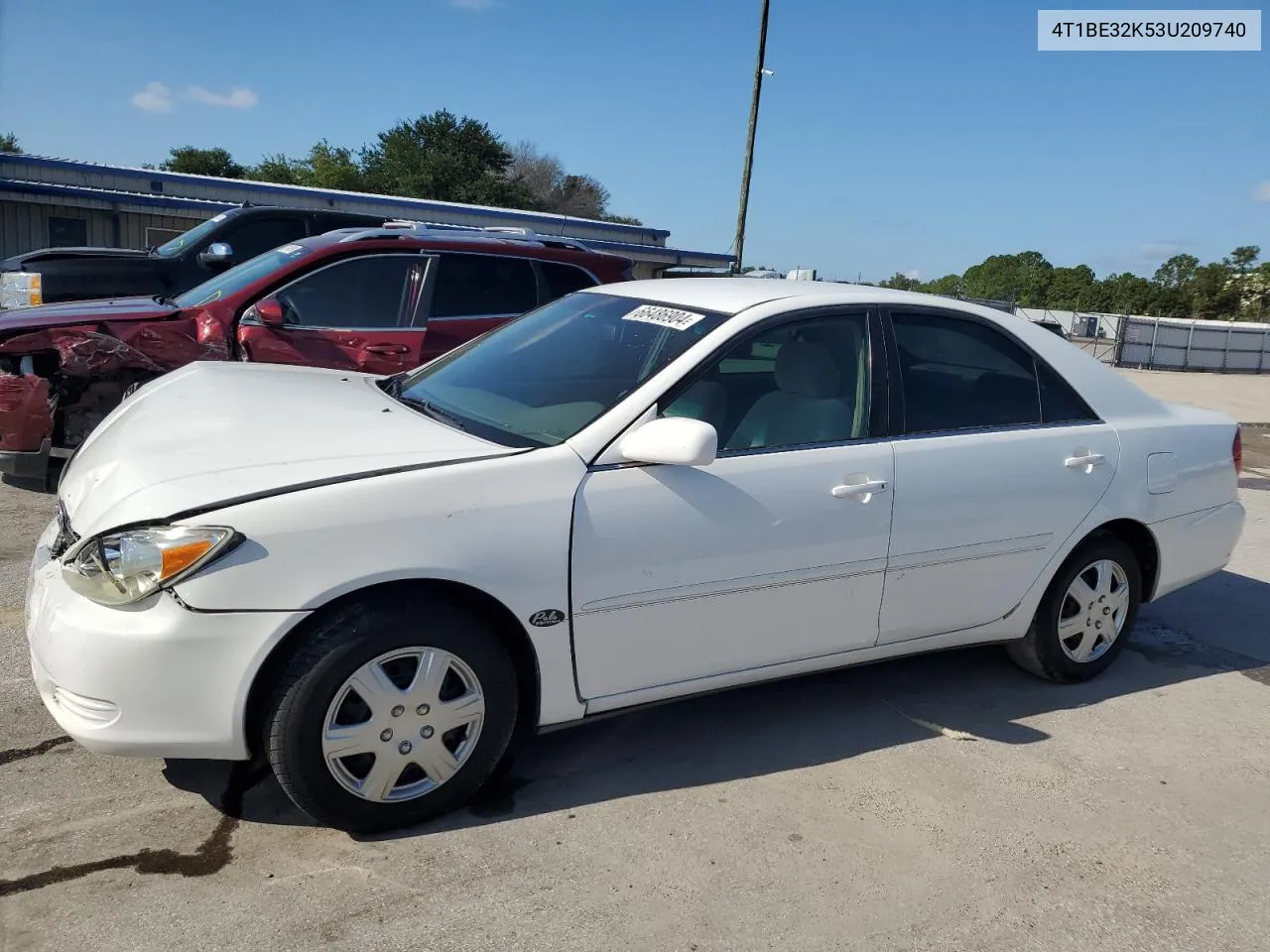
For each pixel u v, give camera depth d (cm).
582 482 293
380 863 271
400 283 669
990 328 396
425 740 280
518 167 6706
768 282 399
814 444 339
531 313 420
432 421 326
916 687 419
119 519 258
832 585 341
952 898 277
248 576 251
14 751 317
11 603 441
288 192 2430
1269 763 372
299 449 289
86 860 264
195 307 631
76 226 2189
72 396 578
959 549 367
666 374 318
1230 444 459
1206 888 291
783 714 385
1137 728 394
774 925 259
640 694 315
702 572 311
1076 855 303
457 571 271
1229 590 593
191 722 255
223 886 257
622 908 261
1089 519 401
